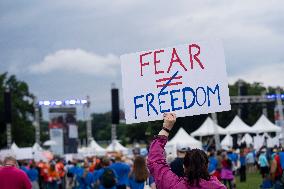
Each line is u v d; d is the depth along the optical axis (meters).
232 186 28.53
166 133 5.68
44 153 46.97
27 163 37.03
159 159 5.51
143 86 7.03
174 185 5.29
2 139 104.69
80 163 38.59
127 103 7.11
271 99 65.94
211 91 6.76
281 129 55.38
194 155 5.28
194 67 6.82
